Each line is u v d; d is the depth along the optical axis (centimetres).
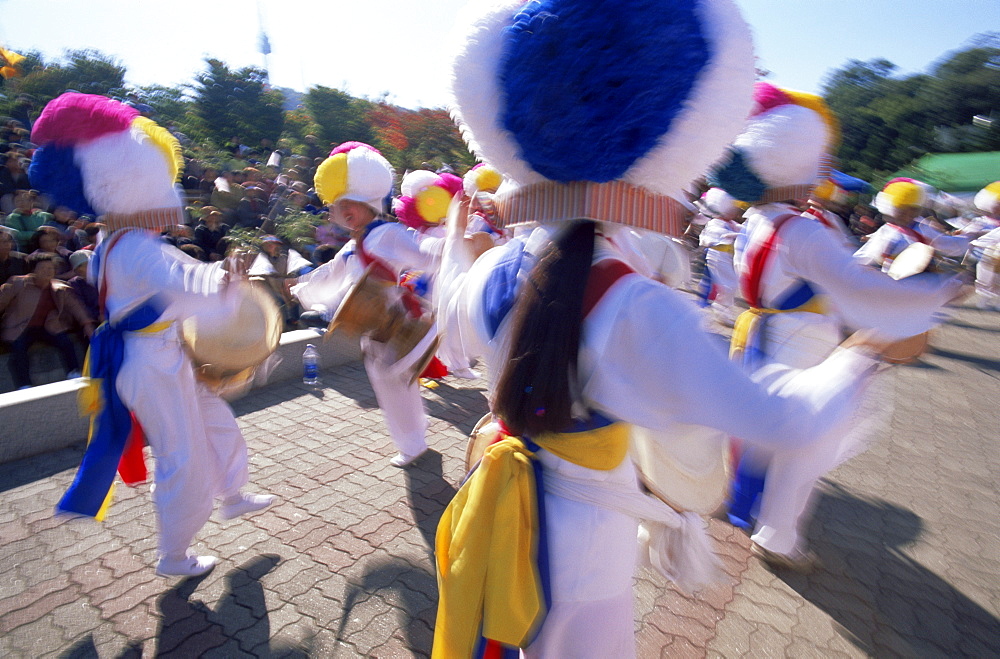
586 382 127
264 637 248
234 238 708
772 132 252
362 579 284
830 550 328
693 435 139
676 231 134
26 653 236
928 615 280
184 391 260
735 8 118
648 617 271
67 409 390
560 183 128
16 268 541
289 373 532
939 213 1114
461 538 143
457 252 178
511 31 118
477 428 166
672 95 112
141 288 239
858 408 118
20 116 1423
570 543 138
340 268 373
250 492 352
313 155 1549
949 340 881
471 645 139
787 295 278
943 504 387
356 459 399
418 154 1549
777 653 254
